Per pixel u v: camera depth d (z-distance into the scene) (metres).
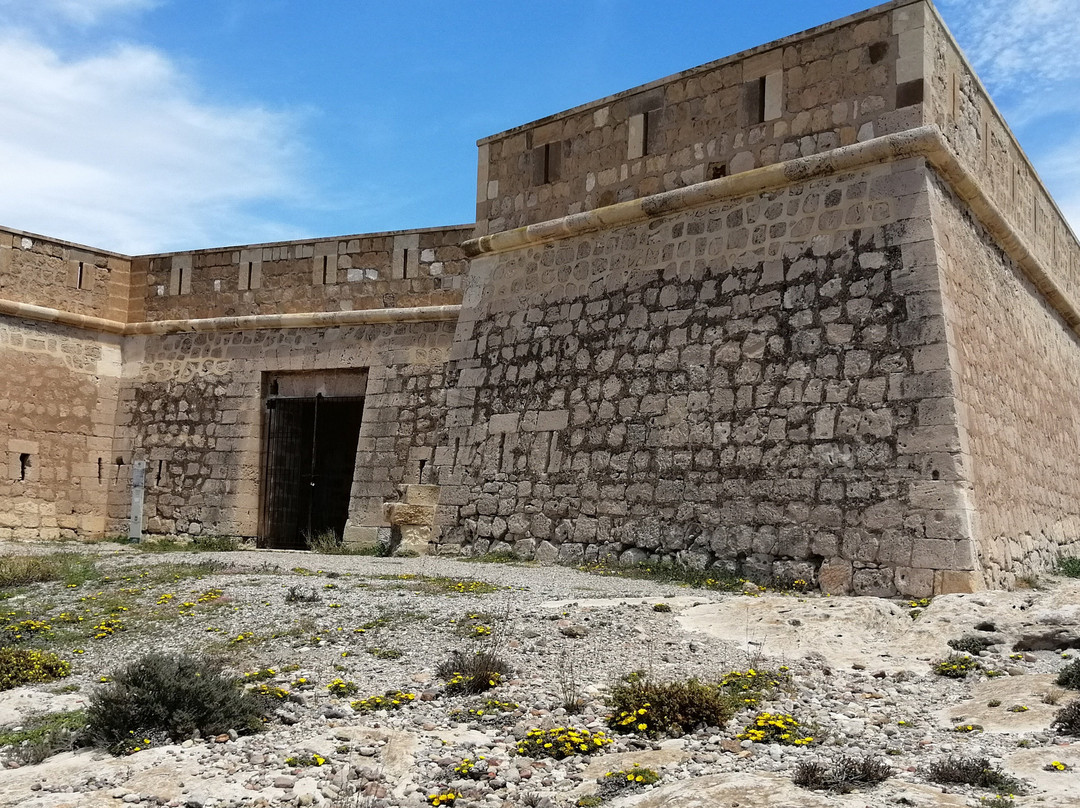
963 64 14.11
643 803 5.40
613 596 11.28
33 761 6.74
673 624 9.68
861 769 5.68
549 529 15.25
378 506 19.66
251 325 22.11
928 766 5.86
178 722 7.04
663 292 14.69
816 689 7.79
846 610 9.82
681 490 13.78
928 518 11.48
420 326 20.28
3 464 21.30
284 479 21.91
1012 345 15.28
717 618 9.86
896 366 12.12
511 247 17.02
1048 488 16.20
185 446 22.42
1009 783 5.43
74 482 22.52
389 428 19.97
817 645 9.02
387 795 5.83
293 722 7.23
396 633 9.42
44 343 22.31
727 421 13.49
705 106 14.77
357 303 21.17
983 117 14.89
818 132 13.48
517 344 16.50
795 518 12.56
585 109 16.27
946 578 11.17
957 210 13.45
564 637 9.18
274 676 8.23
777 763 6.08
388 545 17.66
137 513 22.64
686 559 13.45
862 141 13.02
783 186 13.69
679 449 13.92
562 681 7.86
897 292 12.31
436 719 7.18
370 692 7.82
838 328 12.70
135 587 12.22
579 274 15.91
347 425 23.61
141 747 6.86
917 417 11.82
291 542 21.89
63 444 22.42
